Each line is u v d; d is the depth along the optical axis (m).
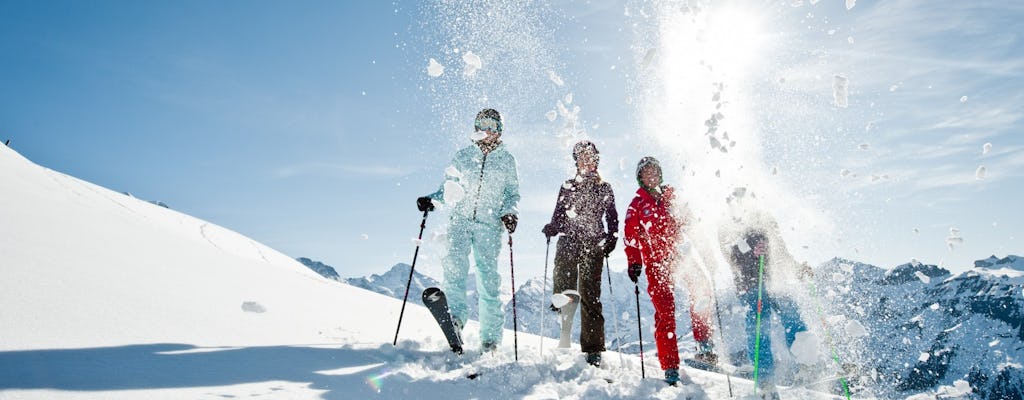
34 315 2.39
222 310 3.39
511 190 4.02
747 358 3.59
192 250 5.72
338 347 3.14
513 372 2.97
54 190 7.00
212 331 2.90
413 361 3.12
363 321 4.35
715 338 4.26
